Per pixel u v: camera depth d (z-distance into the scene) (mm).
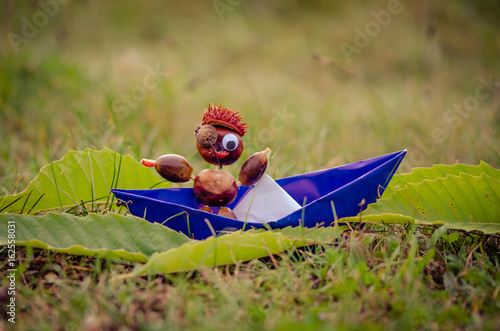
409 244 686
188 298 625
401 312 613
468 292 636
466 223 681
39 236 648
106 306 621
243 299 624
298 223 666
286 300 629
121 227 656
